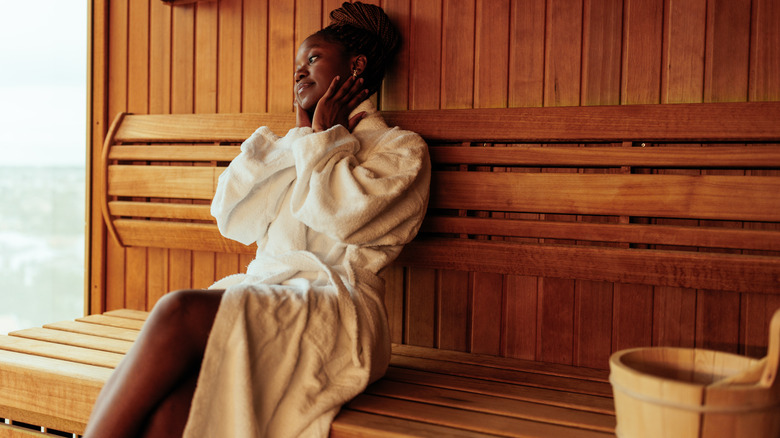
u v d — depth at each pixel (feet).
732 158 5.09
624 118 5.44
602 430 4.00
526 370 5.50
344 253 5.16
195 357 3.93
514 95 5.95
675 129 5.27
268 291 4.20
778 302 5.12
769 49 5.12
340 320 4.46
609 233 5.45
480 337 6.11
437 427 4.04
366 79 6.13
